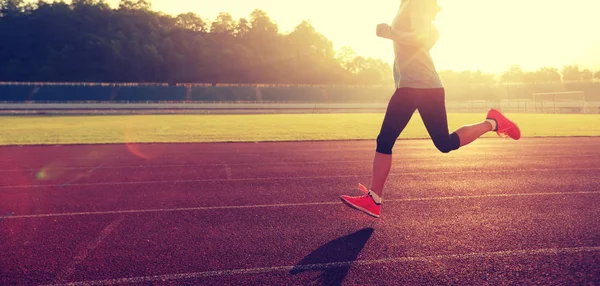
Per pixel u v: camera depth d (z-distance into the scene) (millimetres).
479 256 2971
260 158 9633
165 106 53344
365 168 7797
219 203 4875
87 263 2949
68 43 102562
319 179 6555
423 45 3219
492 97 81250
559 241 3273
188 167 8188
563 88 78438
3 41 100125
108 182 6516
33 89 76500
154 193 5551
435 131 3354
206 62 106062
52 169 8148
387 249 3148
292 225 3879
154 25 110438
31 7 104875
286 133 18531
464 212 4238
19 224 4039
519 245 3193
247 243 3357
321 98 83688
